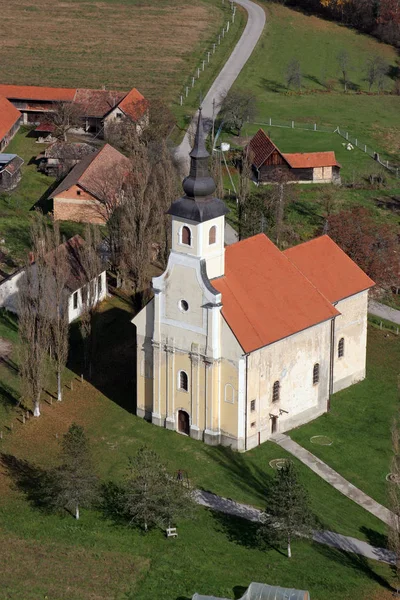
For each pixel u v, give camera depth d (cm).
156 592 9288
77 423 11844
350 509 10669
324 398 12319
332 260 12750
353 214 16075
